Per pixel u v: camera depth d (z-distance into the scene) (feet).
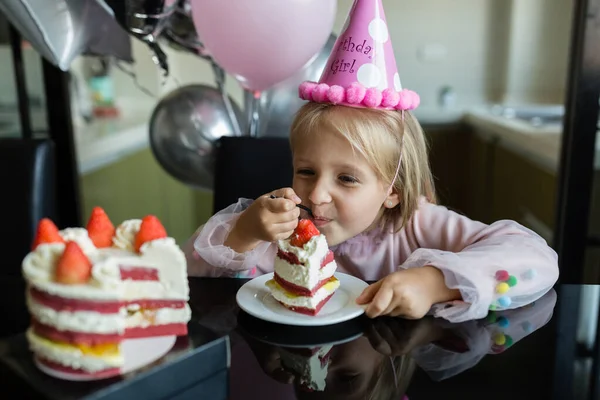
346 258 3.80
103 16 5.11
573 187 5.12
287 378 2.19
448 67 11.32
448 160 10.73
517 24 10.97
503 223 3.47
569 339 2.48
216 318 2.68
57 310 1.95
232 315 2.71
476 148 10.23
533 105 10.91
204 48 5.23
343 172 3.28
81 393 1.82
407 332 2.55
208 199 10.98
